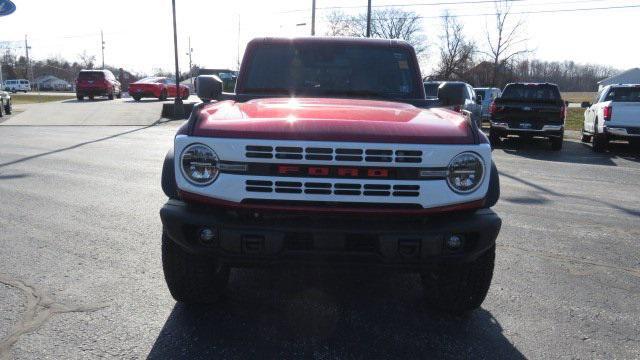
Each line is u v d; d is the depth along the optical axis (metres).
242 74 4.86
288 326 3.58
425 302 4.05
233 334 3.45
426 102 4.60
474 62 56.12
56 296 3.97
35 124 22.34
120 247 5.18
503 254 5.32
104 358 3.11
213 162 3.10
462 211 3.25
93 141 15.13
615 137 14.84
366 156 3.04
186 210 3.18
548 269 4.90
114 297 3.98
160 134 17.64
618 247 5.66
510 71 48.88
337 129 3.10
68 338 3.33
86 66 108.75
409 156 3.06
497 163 12.42
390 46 4.93
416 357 3.22
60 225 5.94
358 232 3.04
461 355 3.26
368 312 3.85
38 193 7.65
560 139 15.27
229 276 4.46
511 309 3.97
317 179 3.05
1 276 4.35
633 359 3.28
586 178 10.41
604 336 3.58
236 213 3.16
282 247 3.07
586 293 4.34
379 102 4.22
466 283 3.59
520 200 8.06
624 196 8.59
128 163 10.82
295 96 4.73
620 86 15.66
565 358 3.27
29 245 5.19
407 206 3.11
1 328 3.44
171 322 3.60
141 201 7.20
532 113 15.24
